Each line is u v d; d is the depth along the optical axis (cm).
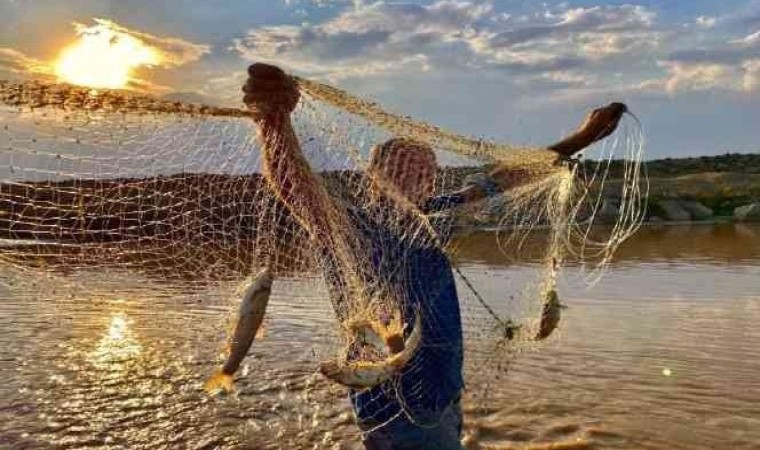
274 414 678
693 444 596
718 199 4528
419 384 387
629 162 455
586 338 965
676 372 802
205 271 404
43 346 903
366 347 390
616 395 717
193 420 664
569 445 592
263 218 397
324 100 366
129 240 376
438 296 393
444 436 395
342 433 632
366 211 389
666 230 3434
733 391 732
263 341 880
